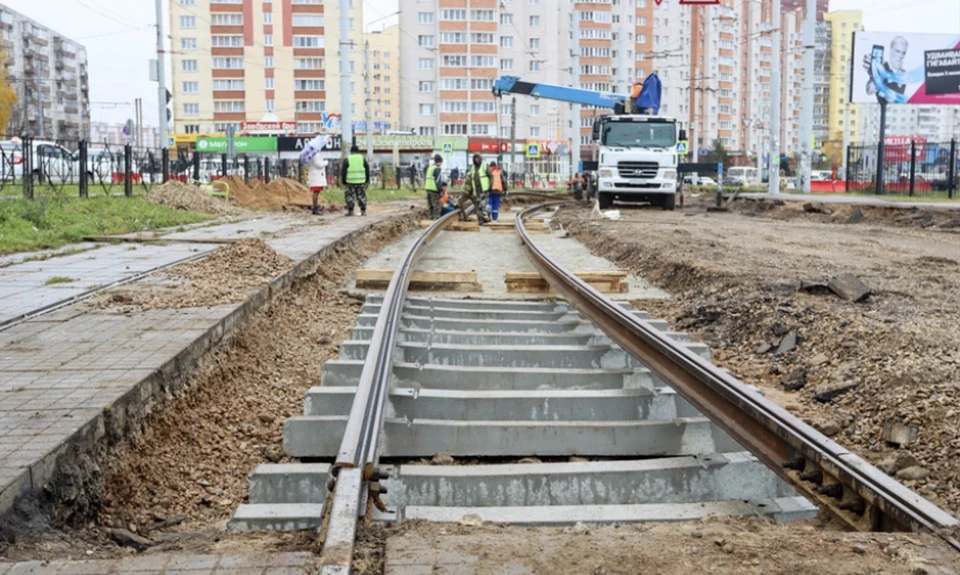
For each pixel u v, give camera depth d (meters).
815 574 3.49
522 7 101.56
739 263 13.48
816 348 8.36
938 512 3.93
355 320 10.40
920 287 11.16
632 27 106.12
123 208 20.92
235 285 9.83
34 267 11.42
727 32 108.12
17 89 122.44
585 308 9.38
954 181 37.62
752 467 5.24
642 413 6.43
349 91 31.86
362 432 4.76
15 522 3.94
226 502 5.16
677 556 3.69
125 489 4.97
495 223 24.62
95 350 6.65
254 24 97.56
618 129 33.91
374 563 3.64
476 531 4.09
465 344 8.52
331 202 31.38
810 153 37.22
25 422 4.82
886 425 6.12
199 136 78.88
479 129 102.44
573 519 4.55
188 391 6.51
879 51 44.31
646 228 21.42
